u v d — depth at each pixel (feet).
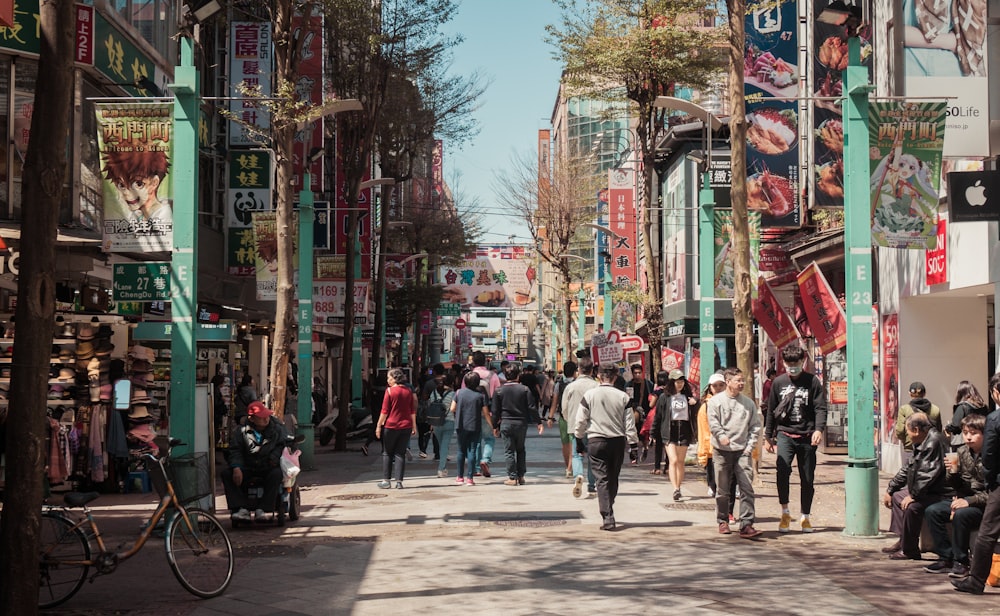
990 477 28.66
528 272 251.19
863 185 40.27
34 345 23.27
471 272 249.96
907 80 46.80
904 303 64.18
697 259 145.18
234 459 41.96
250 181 88.02
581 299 201.26
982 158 46.60
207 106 89.56
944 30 46.78
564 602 27.45
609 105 116.26
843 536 39.19
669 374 65.67
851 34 40.47
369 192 152.05
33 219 23.27
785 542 38.24
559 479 63.52
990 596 28.45
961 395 40.91
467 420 60.80
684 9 92.84
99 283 59.67
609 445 41.45
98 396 53.88
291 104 59.47
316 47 99.60
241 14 97.40
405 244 190.29
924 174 40.55
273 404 58.90
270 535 40.24
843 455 80.59
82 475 53.78
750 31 91.76
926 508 32.83
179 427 39.04
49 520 27.25
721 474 40.04
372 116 98.68
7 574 22.98
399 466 58.44
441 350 297.74
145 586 29.96
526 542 37.96
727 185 125.80
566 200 185.37
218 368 76.48
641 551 36.01
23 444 23.17
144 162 39.42
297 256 75.56
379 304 128.98
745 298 60.23
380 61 98.73
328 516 46.19
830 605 27.09
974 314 63.98
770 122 90.94
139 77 67.56
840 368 80.89
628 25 95.81
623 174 192.34
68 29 23.59
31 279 23.26
